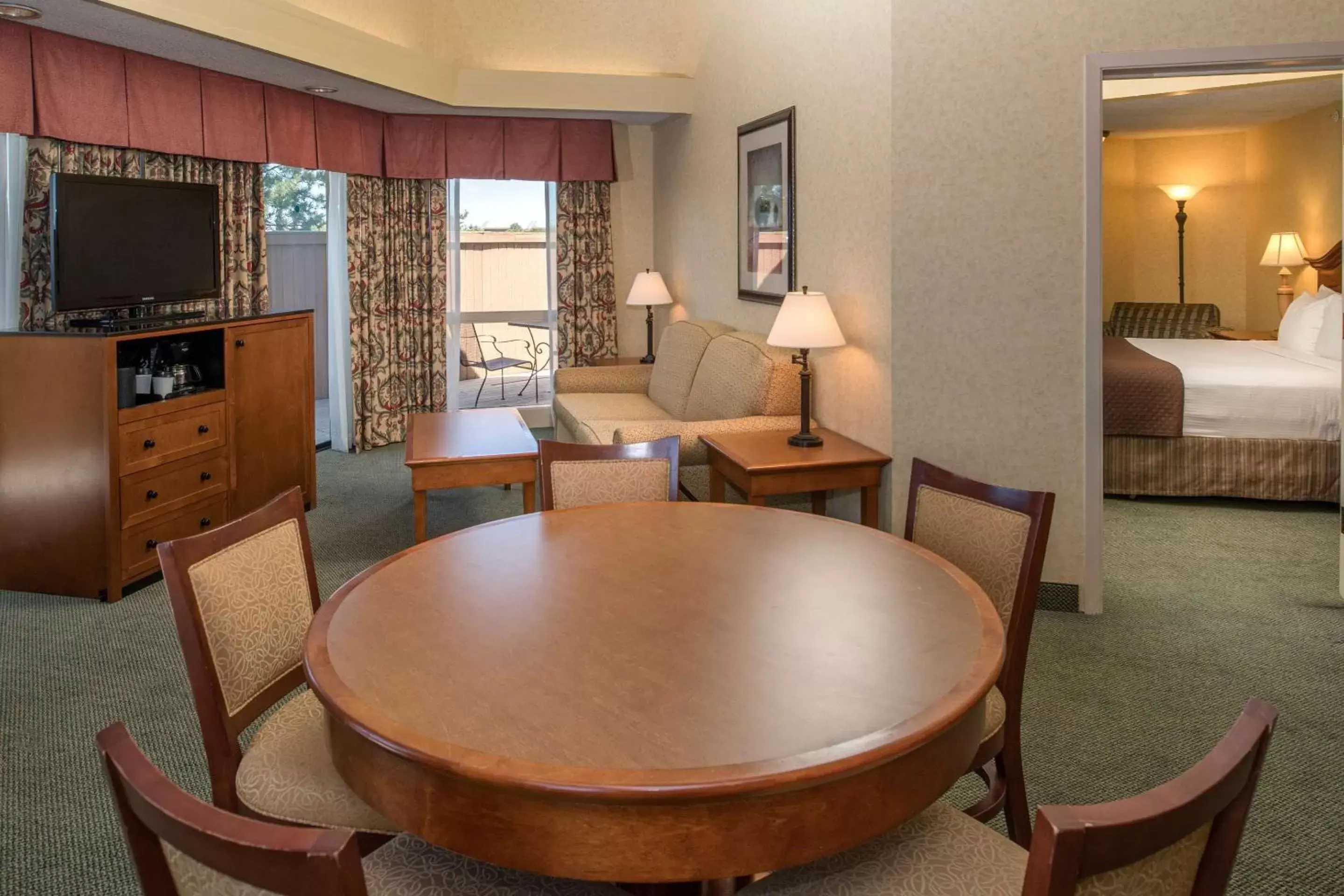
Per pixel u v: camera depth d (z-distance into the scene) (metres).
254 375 4.95
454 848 1.35
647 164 7.68
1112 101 6.91
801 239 4.84
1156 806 0.95
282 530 2.14
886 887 1.45
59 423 3.94
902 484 3.93
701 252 6.58
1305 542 4.78
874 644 1.69
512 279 7.65
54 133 4.38
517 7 6.63
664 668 1.59
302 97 5.97
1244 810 1.08
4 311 4.41
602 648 1.68
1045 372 3.78
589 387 6.81
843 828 1.33
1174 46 3.56
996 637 1.71
